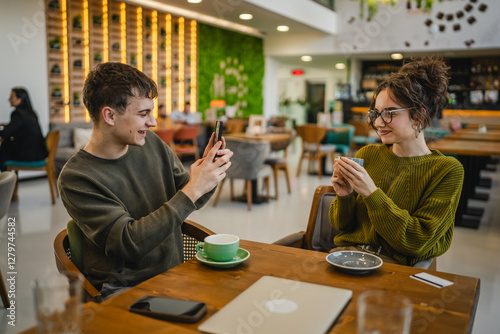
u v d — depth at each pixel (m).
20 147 4.80
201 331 0.83
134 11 7.99
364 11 9.73
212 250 1.21
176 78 9.06
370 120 1.61
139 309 0.92
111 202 1.32
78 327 0.73
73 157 1.39
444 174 1.49
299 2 8.19
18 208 4.61
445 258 3.32
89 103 1.36
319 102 16.39
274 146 5.85
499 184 6.59
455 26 9.00
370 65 12.55
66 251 1.48
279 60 12.34
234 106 10.05
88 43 7.21
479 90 11.15
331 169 7.89
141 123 1.36
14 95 4.82
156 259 1.45
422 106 1.47
